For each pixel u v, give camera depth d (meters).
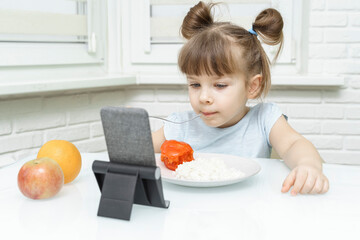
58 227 0.57
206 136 1.32
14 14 1.64
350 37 1.98
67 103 1.88
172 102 2.15
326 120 2.06
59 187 0.70
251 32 1.21
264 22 1.20
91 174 0.85
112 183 0.61
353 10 1.96
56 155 0.75
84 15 1.95
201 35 1.11
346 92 2.03
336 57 2.00
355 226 0.56
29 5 1.74
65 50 1.89
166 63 2.14
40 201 0.68
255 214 0.61
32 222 0.59
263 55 1.23
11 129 1.65
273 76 1.95
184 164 0.81
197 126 1.34
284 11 2.03
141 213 0.62
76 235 0.54
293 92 2.05
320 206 0.65
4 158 1.59
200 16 1.23
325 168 0.90
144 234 0.54
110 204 0.60
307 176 0.74
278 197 0.70
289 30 2.05
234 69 1.06
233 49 1.09
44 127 1.78
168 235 0.54
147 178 0.60
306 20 2.04
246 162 0.88
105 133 0.61
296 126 2.08
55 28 1.81
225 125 1.31
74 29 1.90
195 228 0.56
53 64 1.83
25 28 1.69
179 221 0.59
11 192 0.74
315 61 2.02
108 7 2.10
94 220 0.59
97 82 1.82
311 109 2.06
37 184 0.67
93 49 2.00
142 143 0.59
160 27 2.10
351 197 0.70
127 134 0.59
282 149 1.14
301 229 0.55
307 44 2.03
